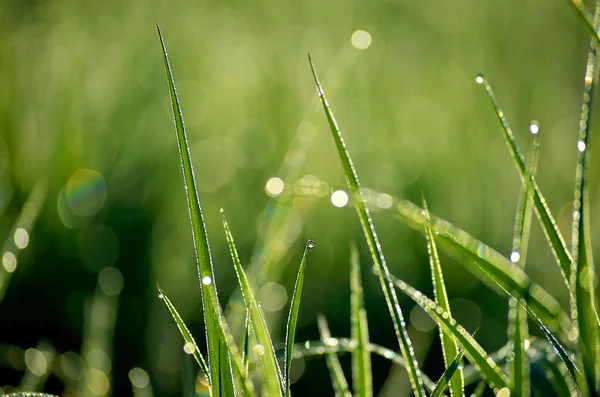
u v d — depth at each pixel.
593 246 0.80
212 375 0.46
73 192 0.92
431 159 1.14
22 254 0.82
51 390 0.64
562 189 1.00
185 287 0.82
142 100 1.24
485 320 0.80
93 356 0.60
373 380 0.69
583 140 0.47
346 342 0.54
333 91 1.04
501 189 1.04
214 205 1.01
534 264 0.86
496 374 0.47
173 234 0.91
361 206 0.48
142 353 0.68
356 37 1.00
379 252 0.48
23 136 1.00
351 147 1.20
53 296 0.78
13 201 0.90
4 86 1.07
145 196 0.96
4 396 0.49
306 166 1.13
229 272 0.88
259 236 0.61
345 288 0.85
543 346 0.53
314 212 0.95
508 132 0.48
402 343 0.48
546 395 0.51
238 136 1.22
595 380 0.46
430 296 0.84
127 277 0.81
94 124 1.12
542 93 1.24
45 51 1.21
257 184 1.06
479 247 0.48
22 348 0.72
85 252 0.85
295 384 0.68
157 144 1.11
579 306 0.46
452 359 0.49
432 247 0.49
